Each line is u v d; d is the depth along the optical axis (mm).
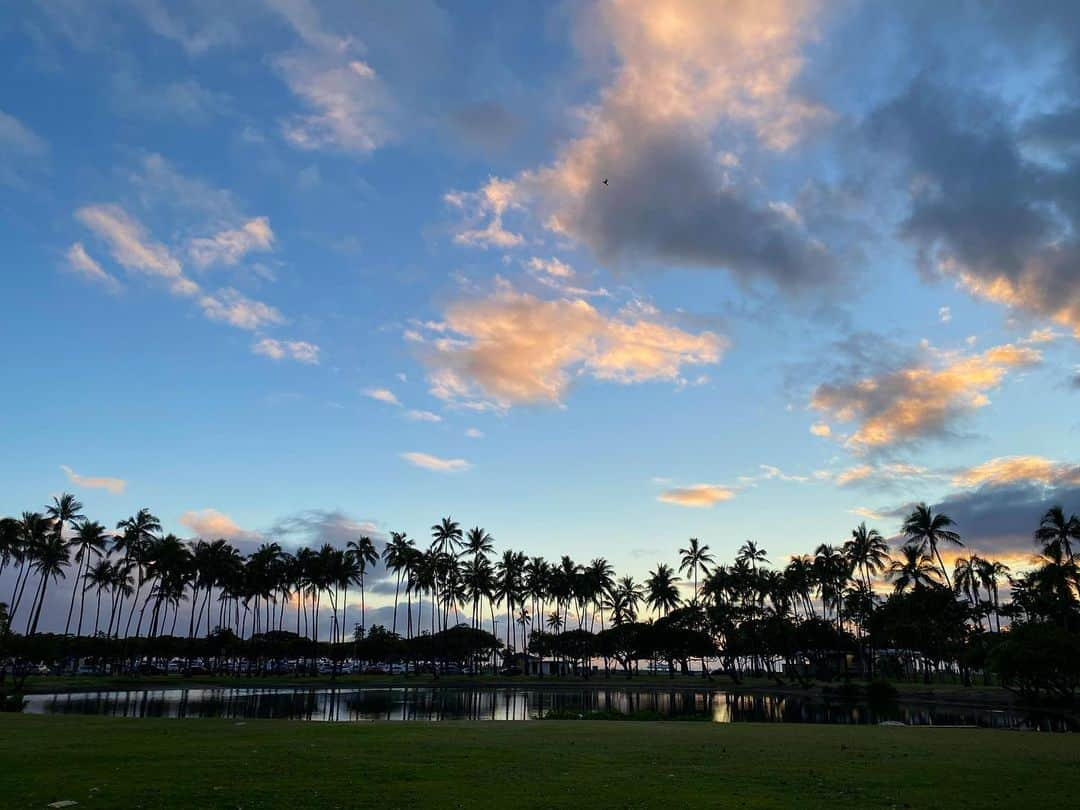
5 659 83250
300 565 136375
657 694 89312
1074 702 60094
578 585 139750
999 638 76562
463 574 135500
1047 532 84688
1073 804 13156
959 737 26734
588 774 16078
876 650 116250
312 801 12852
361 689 97000
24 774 15250
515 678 129750
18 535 105250
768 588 119438
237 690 90750
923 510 98625
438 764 17172
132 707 62250
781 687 96500
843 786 14820
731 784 14969
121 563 126438
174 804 12500
